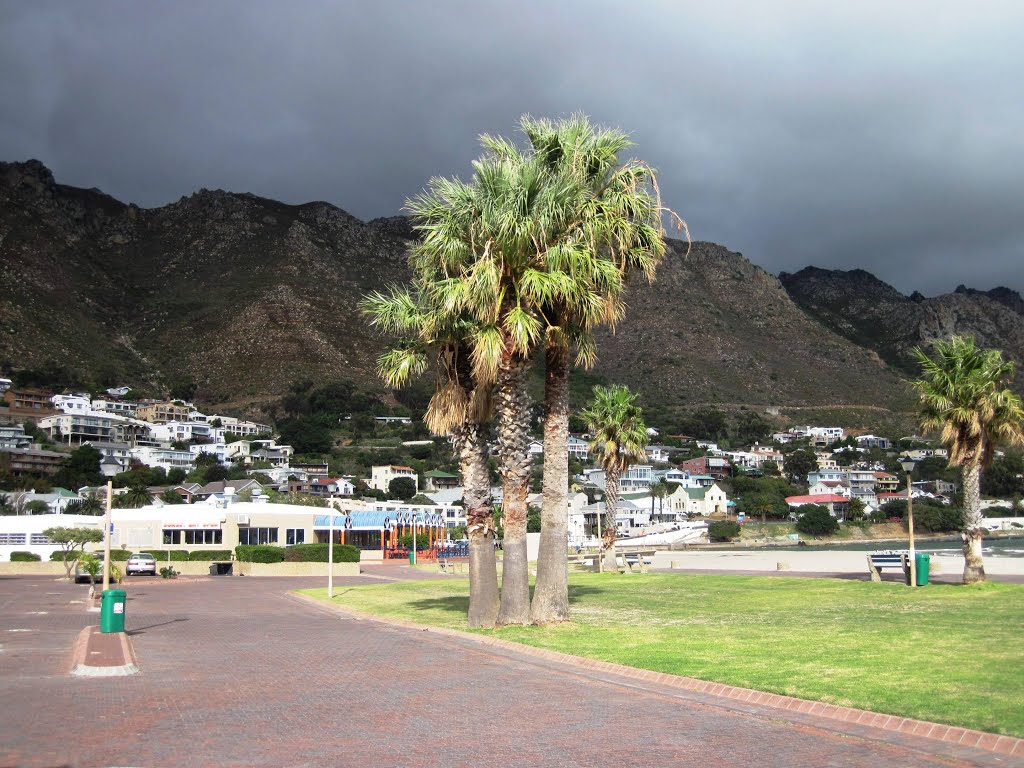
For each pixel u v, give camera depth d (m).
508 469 19.53
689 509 149.62
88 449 139.38
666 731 9.03
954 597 22.20
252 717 9.88
